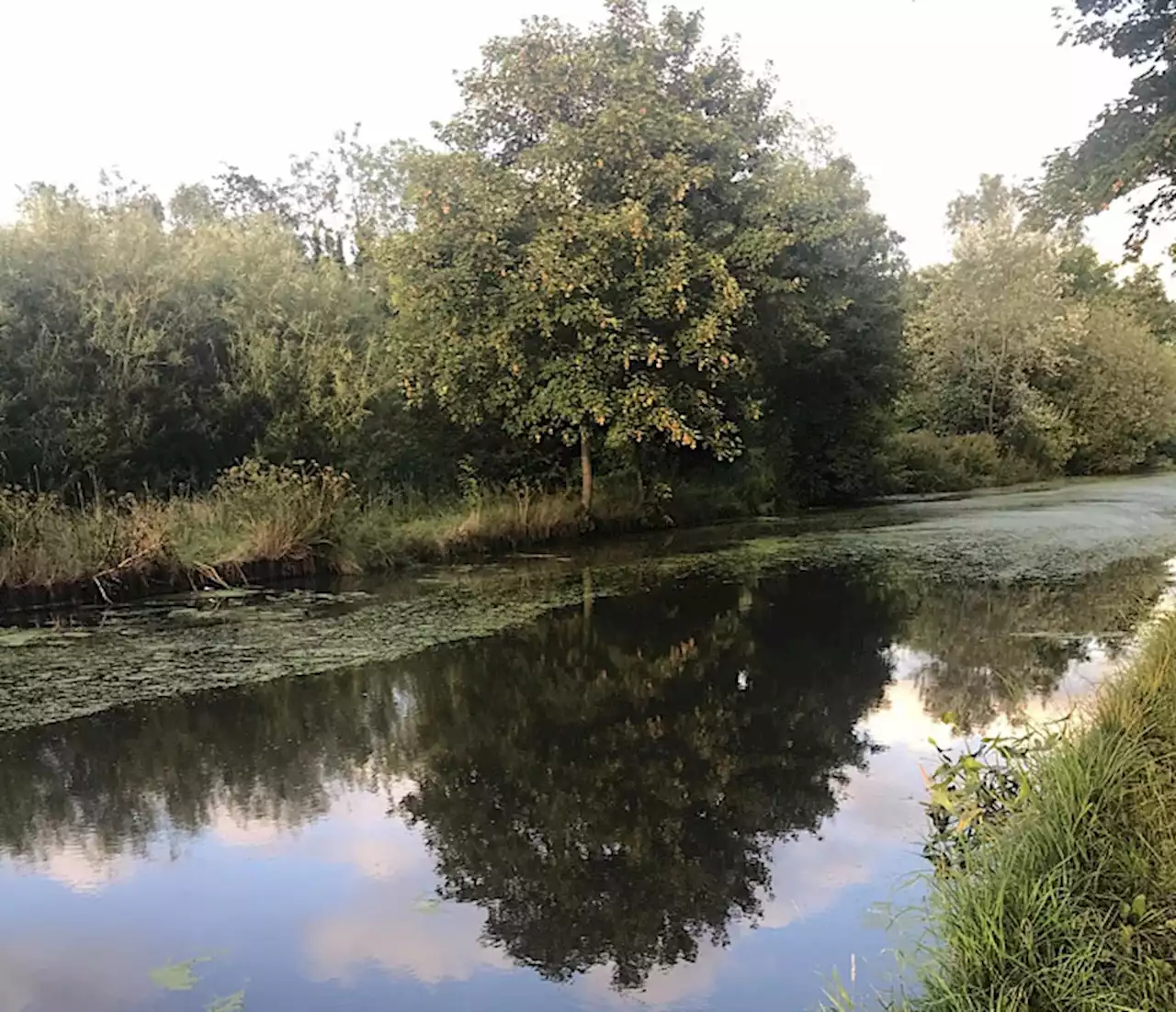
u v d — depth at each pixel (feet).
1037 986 10.27
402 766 20.27
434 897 14.61
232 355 50.21
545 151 53.52
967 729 21.54
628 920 13.82
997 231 126.21
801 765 19.84
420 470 57.31
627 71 55.42
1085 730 16.34
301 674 26.91
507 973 12.53
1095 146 29.78
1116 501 81.92
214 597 38.47
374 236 71.56
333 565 44.21
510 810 17.92
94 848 16.49
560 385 51.57
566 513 57.47
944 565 45.29
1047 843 12.64
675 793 18.56
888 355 88.33
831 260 80.53
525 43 57.41
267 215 70.85
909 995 11.34
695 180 54.39
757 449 76.13
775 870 15.17
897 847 15.83
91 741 21.75
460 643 30.53
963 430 126.41
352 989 12.20
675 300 52.37
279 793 18.84
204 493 46.26
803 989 11.93
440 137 59.21
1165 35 28.60
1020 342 123.54
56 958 12.98
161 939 13.47
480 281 52.39
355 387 51.01
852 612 34.86
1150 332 158.10
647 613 35.12
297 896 14.69
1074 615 33.14
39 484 41.98
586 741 21.68
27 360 44.16
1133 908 11.10
